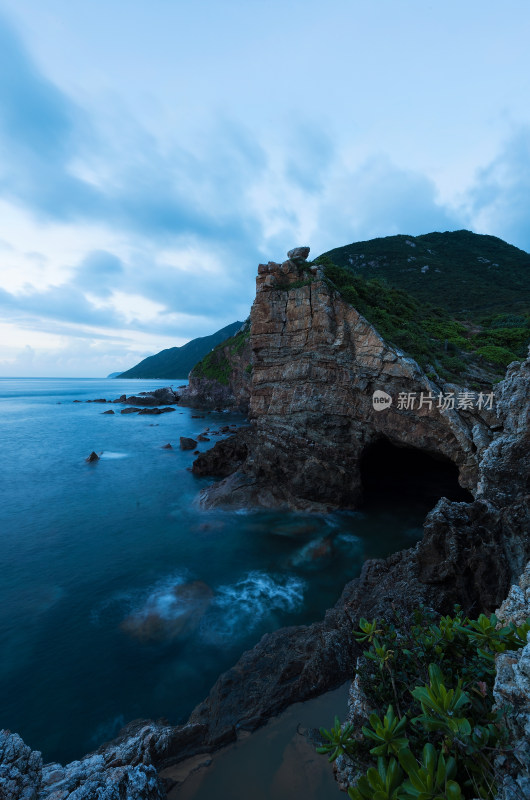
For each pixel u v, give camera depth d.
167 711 10.56
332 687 9.87
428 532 13.38
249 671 10.70
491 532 12.72
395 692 4.39
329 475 23.39
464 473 18.72
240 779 7.51
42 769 6.71
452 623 4.68
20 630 13.96
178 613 14.55
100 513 25.34
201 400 89.19
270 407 25.77
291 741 8.33
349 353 22.28
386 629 5.48
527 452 14.04
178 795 7.25
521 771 2.76
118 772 6.68
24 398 129.50
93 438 52.22
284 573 17.34
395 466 30.84
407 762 2.96
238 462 33.00
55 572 17.94
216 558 18.94
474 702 3.38
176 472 35.03
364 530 21.17
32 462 38.88
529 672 3.12
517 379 14.99
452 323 33.09
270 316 24.88
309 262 25.81
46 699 11.04
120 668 12.12
